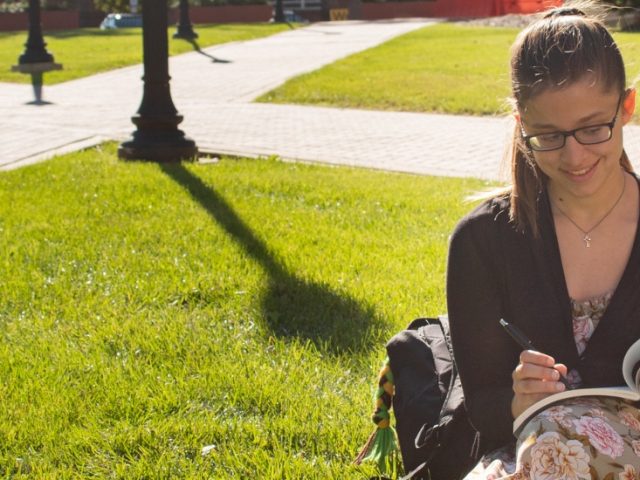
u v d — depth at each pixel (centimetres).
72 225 632
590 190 221
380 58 2116
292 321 441
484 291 239
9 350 411
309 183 780
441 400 268
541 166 224
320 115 1321
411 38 2738
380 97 1457
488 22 3347
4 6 4366
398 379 289
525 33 222
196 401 357
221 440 328
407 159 952
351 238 592
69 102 1517
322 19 4781
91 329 433
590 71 211
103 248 575
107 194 736
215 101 1506
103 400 358
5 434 331
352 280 499
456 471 256
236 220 643
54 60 2161
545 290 233
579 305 234
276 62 2159
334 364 389
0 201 714
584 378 233
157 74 925
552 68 213
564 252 235
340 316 444
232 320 443
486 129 1157
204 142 1064
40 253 562
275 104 1456
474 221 240
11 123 1251
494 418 233
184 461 312
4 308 468
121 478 303
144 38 919
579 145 216
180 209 682
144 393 362
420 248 566
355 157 963
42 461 314
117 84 1798
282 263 532
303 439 328
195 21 4428
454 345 244
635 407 223
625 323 229
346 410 344
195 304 473
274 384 367
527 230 235
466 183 796
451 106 1343
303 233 604
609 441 203
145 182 783
